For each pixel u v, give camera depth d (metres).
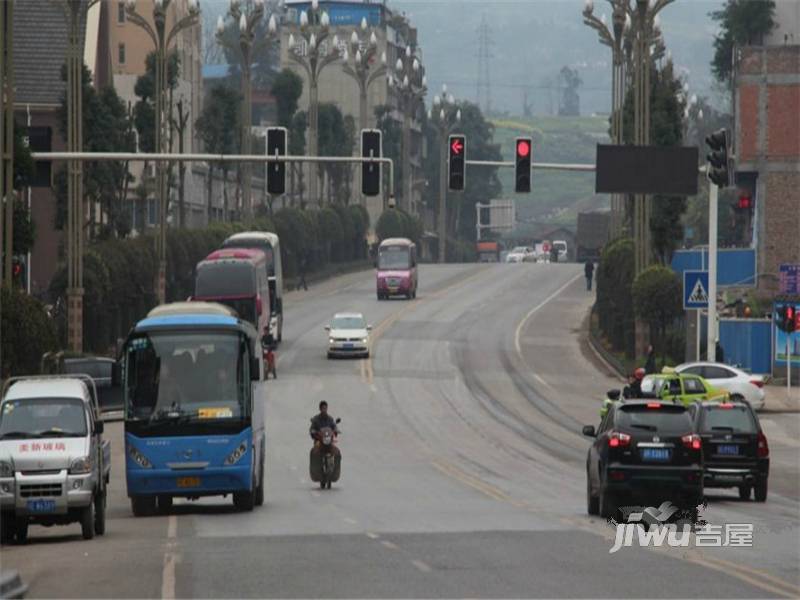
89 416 81.62
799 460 137.00
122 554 67.44
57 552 71.69
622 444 83.56
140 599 52.09
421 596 51.47
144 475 93.12
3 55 136.62
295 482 117.88
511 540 71.06
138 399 94.00
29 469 78.06
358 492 107.81
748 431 102.38
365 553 65.12
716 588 53.41
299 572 58.34
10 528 80.56
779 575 57.78
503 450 144.38
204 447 93.38
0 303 135.62
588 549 66.81
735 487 106.62
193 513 95.50
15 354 144.00
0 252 136.50
